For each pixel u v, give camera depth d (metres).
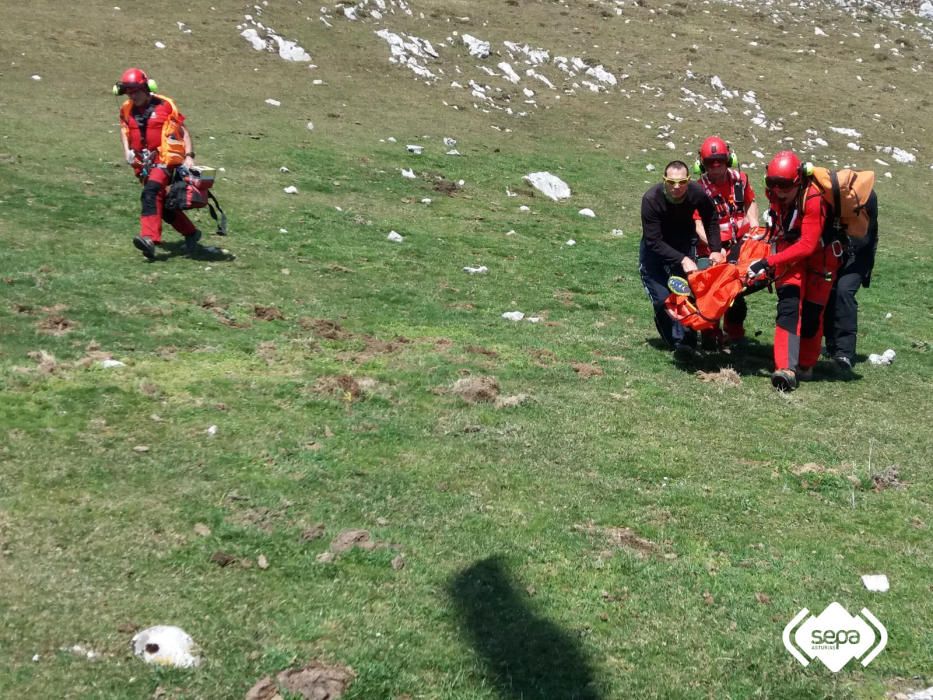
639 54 28.81
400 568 4.76
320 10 24.98
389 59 23.61
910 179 23.56
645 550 5.18
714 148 8.75
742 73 28.98
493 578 4.74
